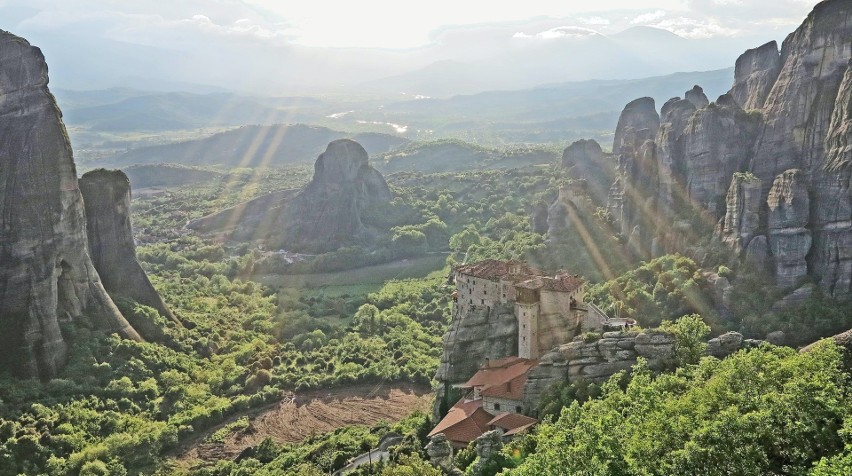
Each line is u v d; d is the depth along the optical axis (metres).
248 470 137.38
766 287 146.00
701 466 68.25
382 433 148.88
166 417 160.75
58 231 169.00
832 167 146.38
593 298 168.75
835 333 130.12
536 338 133.75
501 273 147.75
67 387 153.62
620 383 105.88
